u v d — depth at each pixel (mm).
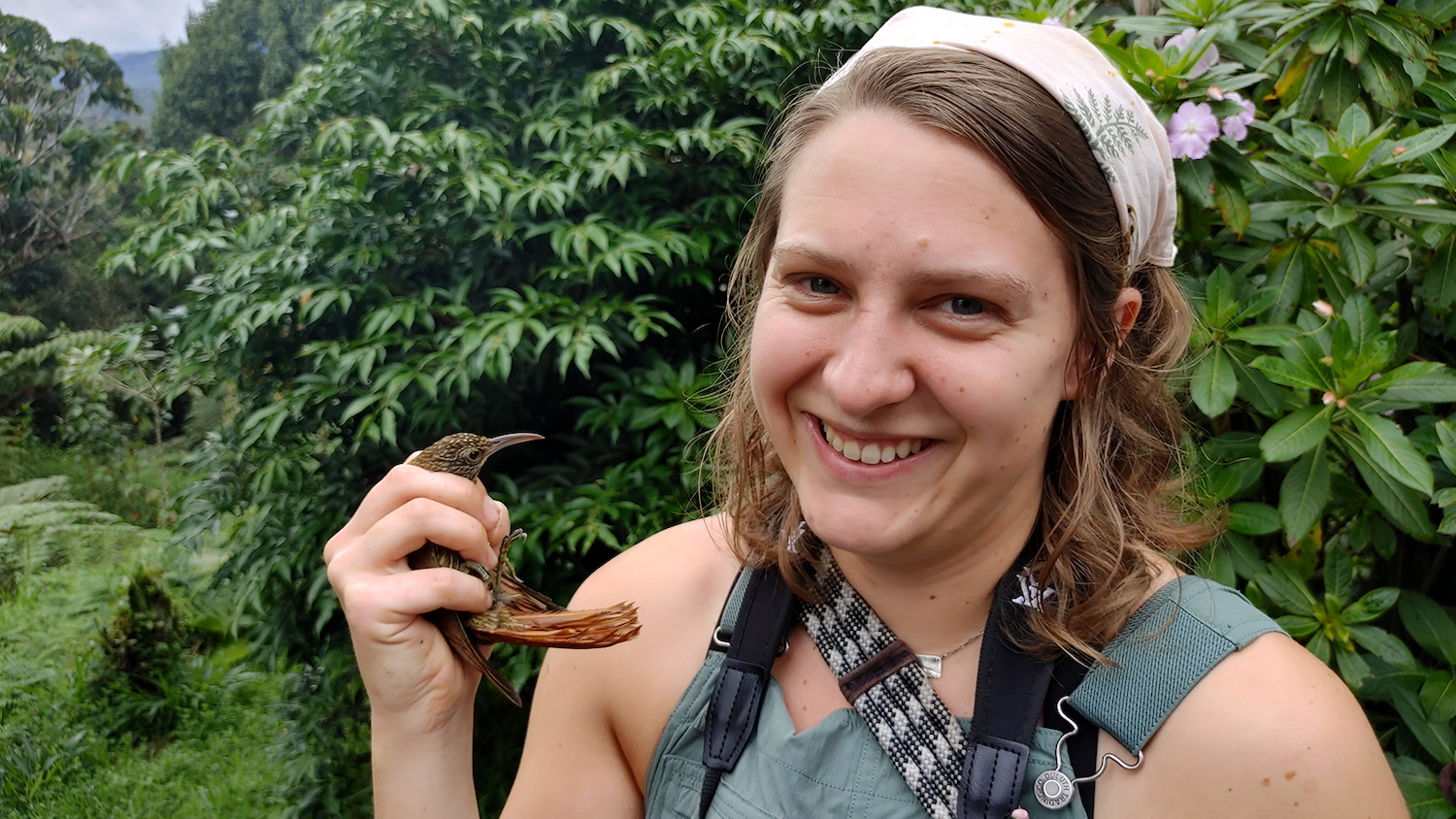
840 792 853
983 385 770
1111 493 975
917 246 756
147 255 3291
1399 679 1864
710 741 925
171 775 4621
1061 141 778
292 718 3922
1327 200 1929
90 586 6648
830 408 821
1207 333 1860
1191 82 1923
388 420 2482
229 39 18438
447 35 3182
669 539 1119
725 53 2932
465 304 2982
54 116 15164
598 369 3018
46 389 11484
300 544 3068
